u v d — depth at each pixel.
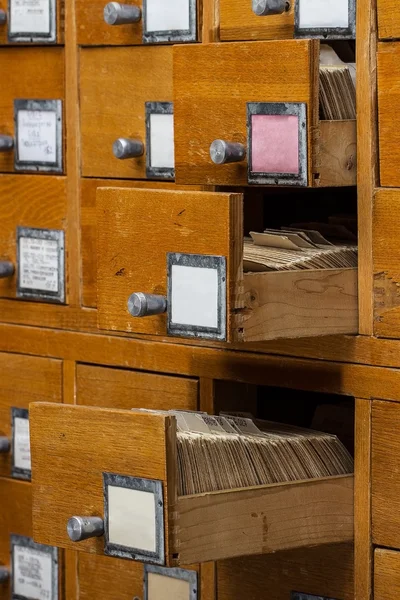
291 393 2.17
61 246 2.04
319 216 2.22
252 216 1.96
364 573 1.75
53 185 2.04
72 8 1.98
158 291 1.62
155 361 1.96
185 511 1.53
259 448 1.68
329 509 1.73
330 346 1.75
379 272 1.69
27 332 2.12
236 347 1.86
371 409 1.73
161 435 1.50
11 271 2.11
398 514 1.71
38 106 2.04
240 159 1.65
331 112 1.67
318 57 1.59
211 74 1.67
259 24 1.77
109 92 1.95
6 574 2.18
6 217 2.11
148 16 1.87
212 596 1.91
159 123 1.89
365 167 1.69
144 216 1.62
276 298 1.61
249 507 1.62
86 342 2.04
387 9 1.64
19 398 2.14
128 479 1.54
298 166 1.61
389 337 1.70
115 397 2.01
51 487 1.63
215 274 1.55
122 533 1.55
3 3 2.06
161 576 1.96
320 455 1.74
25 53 2.05
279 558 1.85
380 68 1.66
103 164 1.97
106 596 2.04
